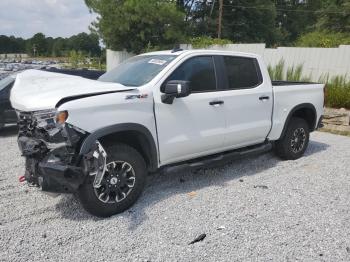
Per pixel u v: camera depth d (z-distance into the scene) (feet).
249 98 17.03
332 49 38.73
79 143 12.01
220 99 15.76
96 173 11.92
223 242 11.16
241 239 11.34
